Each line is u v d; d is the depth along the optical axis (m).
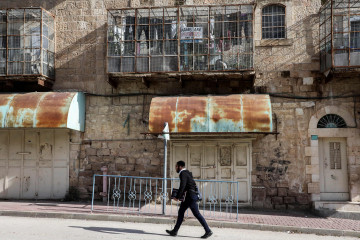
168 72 11.88
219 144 12.23
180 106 11.29
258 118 10.84
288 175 11.94
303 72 12.19
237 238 7.98
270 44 12.36
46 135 13.06
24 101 11.82
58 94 12.13
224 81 12.51
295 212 11.46
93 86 13.07
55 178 12.89
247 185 12.02
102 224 9.04
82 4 13.36
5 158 13.09
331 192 11.87
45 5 13.45
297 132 12.04
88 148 12.89
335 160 11.99
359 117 11.77
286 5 12.40
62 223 9.02
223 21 11.89
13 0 13.54
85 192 12.73
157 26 12.14
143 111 12.79
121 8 12.09
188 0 12.75
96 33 13.22
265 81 12.33
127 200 12.52
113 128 12.87
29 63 12.39
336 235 8.88
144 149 12.64
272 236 8.41
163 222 9.42
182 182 7.88
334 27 11.19
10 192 12.93
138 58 12.11
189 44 11.95
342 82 11.95
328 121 12.06
